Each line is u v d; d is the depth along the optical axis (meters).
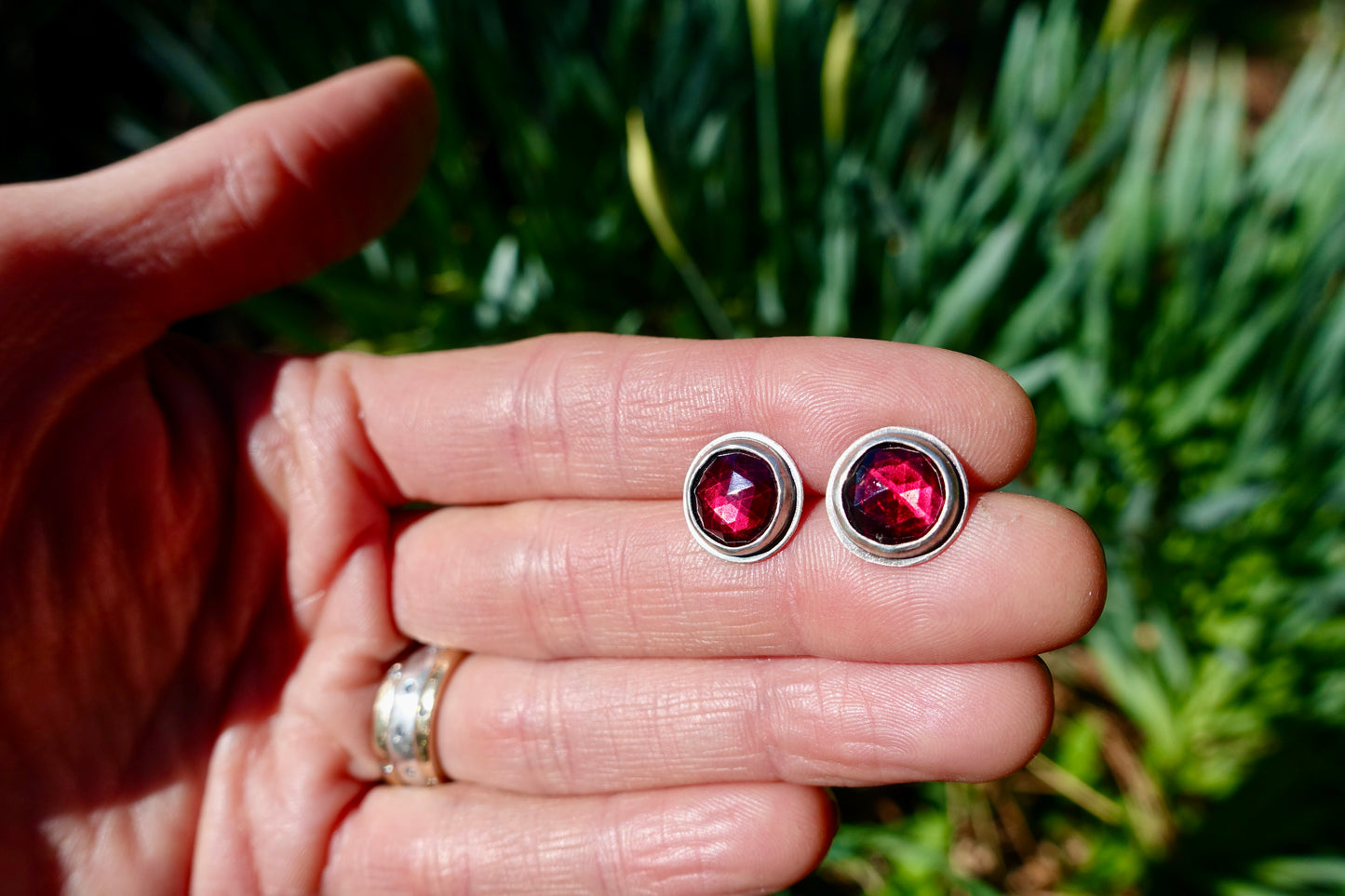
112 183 0.11
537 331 0.16
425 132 0.12
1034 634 0.09
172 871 0.11
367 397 0.12
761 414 0.10
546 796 0.11
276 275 0.12
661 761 0.11
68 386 0.10
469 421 0.11
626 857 0.11
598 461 0.11
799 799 0.10
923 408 0.10
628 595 0.11
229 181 0.11
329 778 0.11
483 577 0.11
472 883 0.11
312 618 0.12
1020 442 0.10
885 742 0.10
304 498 0.12
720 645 0.10
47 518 0.10
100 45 0.20
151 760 0.11
